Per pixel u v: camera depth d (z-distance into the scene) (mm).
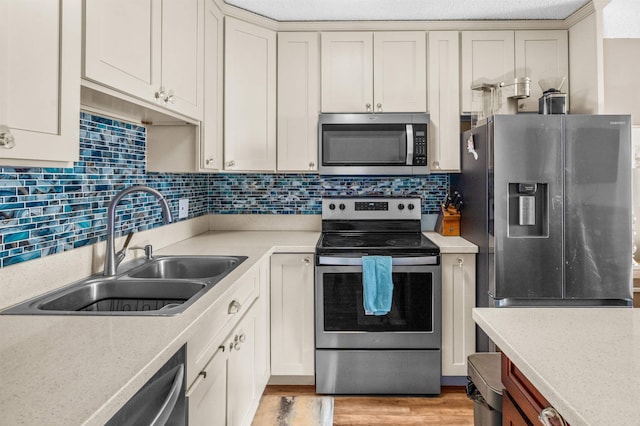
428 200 2980
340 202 2896
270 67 2596
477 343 2379
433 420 2137
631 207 2123
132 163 1937
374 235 2822
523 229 2189
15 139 779
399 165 2568
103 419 620
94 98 1356
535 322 994
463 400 2334
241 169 2496
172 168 2090
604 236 2125
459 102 2637
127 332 948
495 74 2609
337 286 2334
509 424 1019
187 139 2082
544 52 2605
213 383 1262
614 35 2809
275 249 2361
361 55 2631
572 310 1087
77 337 916
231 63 2418
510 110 2514
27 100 810
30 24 813
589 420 569
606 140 2111
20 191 1219
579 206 2121
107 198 1717
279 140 2646
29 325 995
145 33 1393
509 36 2607
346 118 2561
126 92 1272
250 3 2373
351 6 2414
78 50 961
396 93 2633
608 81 2881
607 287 2129
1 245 1146
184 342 958
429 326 2332
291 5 2400
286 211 3002
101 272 1591
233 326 1523
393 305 2332
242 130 2494
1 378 711
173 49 1639
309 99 2645
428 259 2299
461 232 2711
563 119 2113
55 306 1245
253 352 1890
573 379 693
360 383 2363
